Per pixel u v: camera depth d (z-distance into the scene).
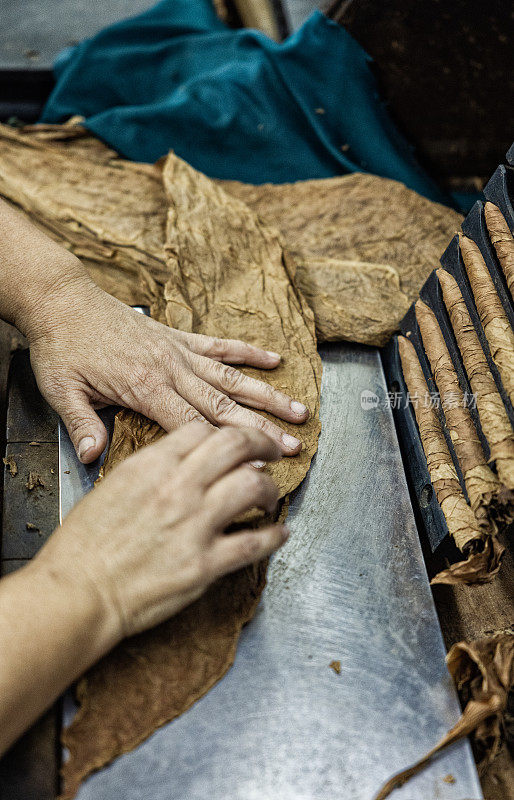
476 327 0.67
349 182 0.89
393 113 0.97
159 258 0.81
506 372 0.64
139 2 1.17
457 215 0.87
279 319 0.76
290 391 0.73
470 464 0.65
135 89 0.98
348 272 0.81
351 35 0.94
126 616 0.59
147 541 0.59
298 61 0.94
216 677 0.62
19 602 0.58
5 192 0.85
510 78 0.84
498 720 0.62
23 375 0.75
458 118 0.92
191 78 0.98
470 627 0.69
